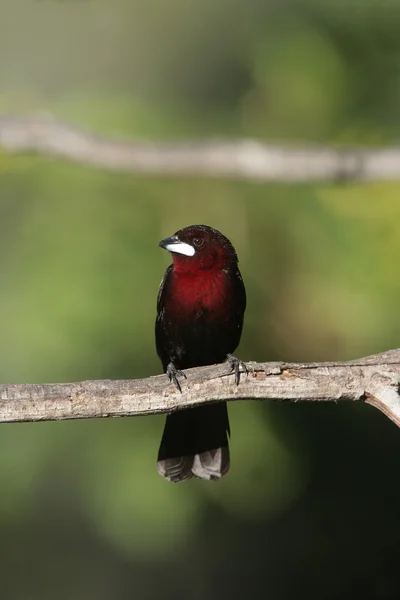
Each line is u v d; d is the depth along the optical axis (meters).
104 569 14.28
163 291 9.85
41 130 11.50
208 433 9.59
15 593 13.88
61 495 12.86
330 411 12.84
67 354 11.34
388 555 13.05
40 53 17.73
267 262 11.82
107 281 11.30
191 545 13.45
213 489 12.21
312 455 12.88
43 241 11.41
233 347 10.09
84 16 17.50
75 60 17.69
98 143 11.52
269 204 11.79
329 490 13.02
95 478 12.07
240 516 13.12
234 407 12.06
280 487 12.52
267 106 12.44
